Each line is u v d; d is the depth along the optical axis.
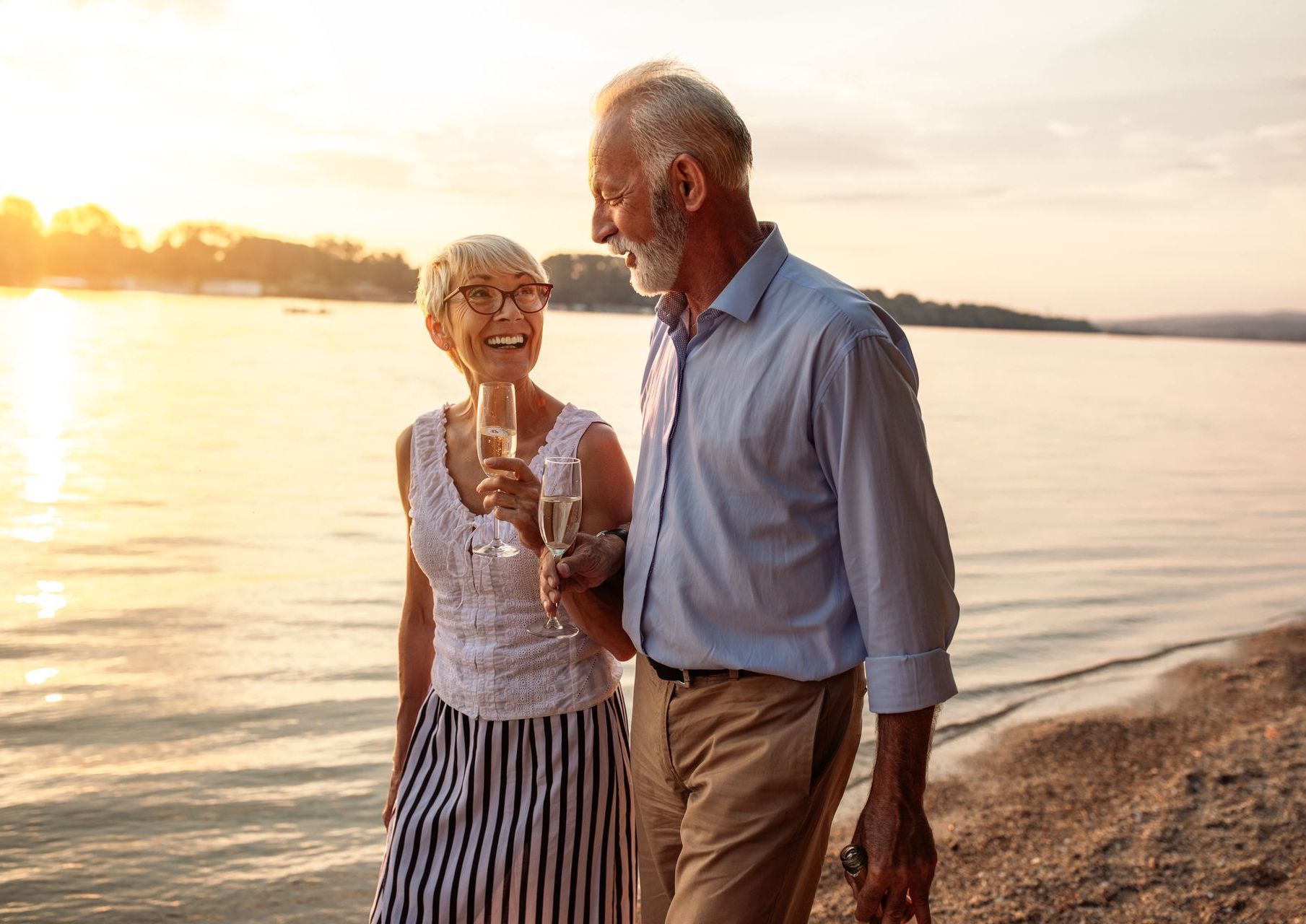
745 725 1.95
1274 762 4.91
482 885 2.21
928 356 94.56
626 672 7.11
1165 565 12.13
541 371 49.06
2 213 145.00
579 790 2.26
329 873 4.12
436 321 2.41
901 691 1.77
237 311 126.75
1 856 4.22
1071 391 55.53
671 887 2.20
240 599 9.81
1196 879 3.67
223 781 5.15
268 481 18.48
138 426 25.92
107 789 5.01
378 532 13.92
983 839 4.11
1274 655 7.64
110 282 148.75
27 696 6.57
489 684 2.26
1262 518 16.41
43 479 18.08
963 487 19.72
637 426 29.47
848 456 1.80
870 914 1.83
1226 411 45.56
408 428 2.49
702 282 1.98
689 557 1.96
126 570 11.15
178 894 3.92
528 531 2.13
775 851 1.94
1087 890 3.62
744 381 1.89
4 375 38.78
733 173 1.94
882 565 1.79
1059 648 7.98
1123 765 5.04
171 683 6.92
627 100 1.97
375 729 6.02
